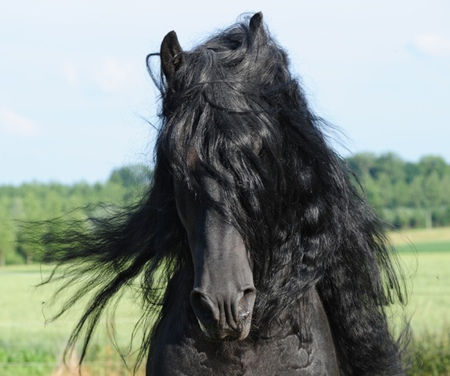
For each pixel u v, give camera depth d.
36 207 122.19
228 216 6.55
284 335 7.09
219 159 6.65
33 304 54.44
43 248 9.51
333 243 7.31
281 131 7.09
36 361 27.16
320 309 7.53
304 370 7.11
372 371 7.90
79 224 9.21
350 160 9.77
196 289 6.33
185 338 7.14
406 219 129.12
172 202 7.40
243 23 7.74
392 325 10.92
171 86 7.25
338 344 7.80
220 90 6.82
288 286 7.05
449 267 76.56
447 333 22.48
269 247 6.88
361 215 8.05
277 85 7.14
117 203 9.35
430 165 152.38
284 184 6.92
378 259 8.51
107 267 8.65
